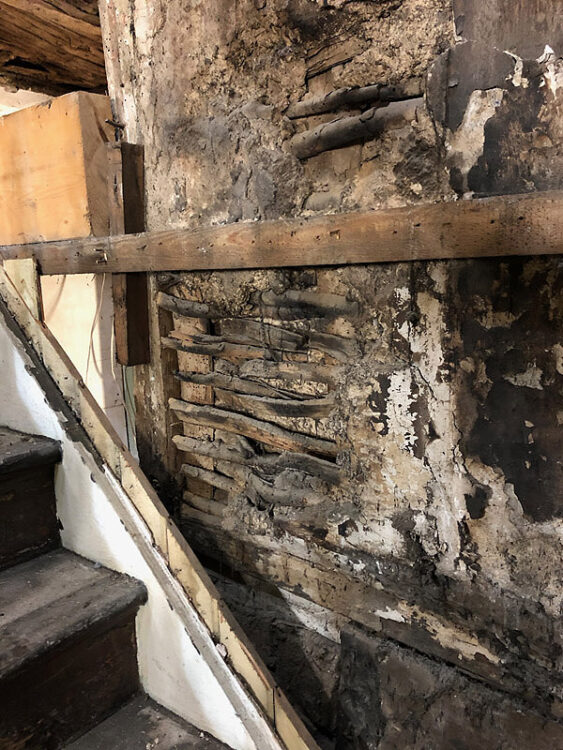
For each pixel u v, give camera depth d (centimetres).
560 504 116
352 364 145
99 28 231
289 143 148
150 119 180
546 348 112
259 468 175
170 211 181
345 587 158
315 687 170
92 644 92
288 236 140
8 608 91
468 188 118
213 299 173
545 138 106
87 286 267
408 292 130
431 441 133
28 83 302
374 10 124
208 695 91
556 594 120
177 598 94
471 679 135
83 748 89
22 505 105
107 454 103
